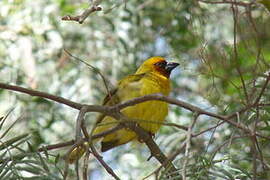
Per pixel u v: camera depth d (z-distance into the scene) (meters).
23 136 7.25
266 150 9.06
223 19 12.67
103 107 7.74
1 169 6.81
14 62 13.40
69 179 8.93
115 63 14.06
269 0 10.09
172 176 7.16
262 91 7.54
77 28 14.20
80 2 14.34
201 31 10.92
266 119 8.18
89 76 13.76
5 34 13.62
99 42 14.18
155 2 14.07
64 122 13.28
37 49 13.92
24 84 13.35
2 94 13.13
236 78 10.62
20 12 14.01
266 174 7.51
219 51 8.44
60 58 13.87
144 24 14.27
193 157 7.14
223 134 11.30
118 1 12.34
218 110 9.76
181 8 12.83
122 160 13.39
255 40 8.28
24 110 12.77
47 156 7.04
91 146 7.15
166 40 13.69
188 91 13.94
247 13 8.26
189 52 11.63
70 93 13.55
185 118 13.55
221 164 7.34
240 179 7.71
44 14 13.98
